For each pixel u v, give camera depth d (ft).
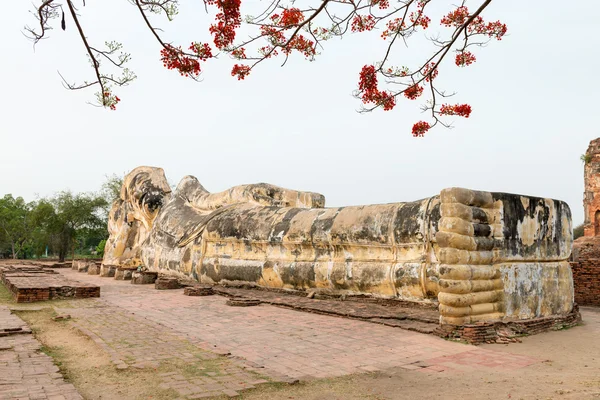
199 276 59.16
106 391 18.84
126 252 81.97
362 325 33.58
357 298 42.93
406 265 39.32
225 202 64.44
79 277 77.25
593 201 81.05
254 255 53.42
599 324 37.42
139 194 81.00
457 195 31.35
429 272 37.47
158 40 16.02
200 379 20.18
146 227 80.79
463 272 30.37
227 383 19.66
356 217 44.01
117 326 32.24
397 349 26.73
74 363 23.20
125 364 22.35
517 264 34.22
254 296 47.01
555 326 34.42
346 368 22.84
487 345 28.19
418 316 34.35
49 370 20.62
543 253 36.09
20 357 22.93
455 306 30.17
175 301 45.80
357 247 43.75
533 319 33.42
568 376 21.81
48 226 141.90
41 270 77.25
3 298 48.37
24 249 197.67
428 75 19.70
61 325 33.42
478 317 30.94
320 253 46.83
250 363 22.86
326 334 30.58
